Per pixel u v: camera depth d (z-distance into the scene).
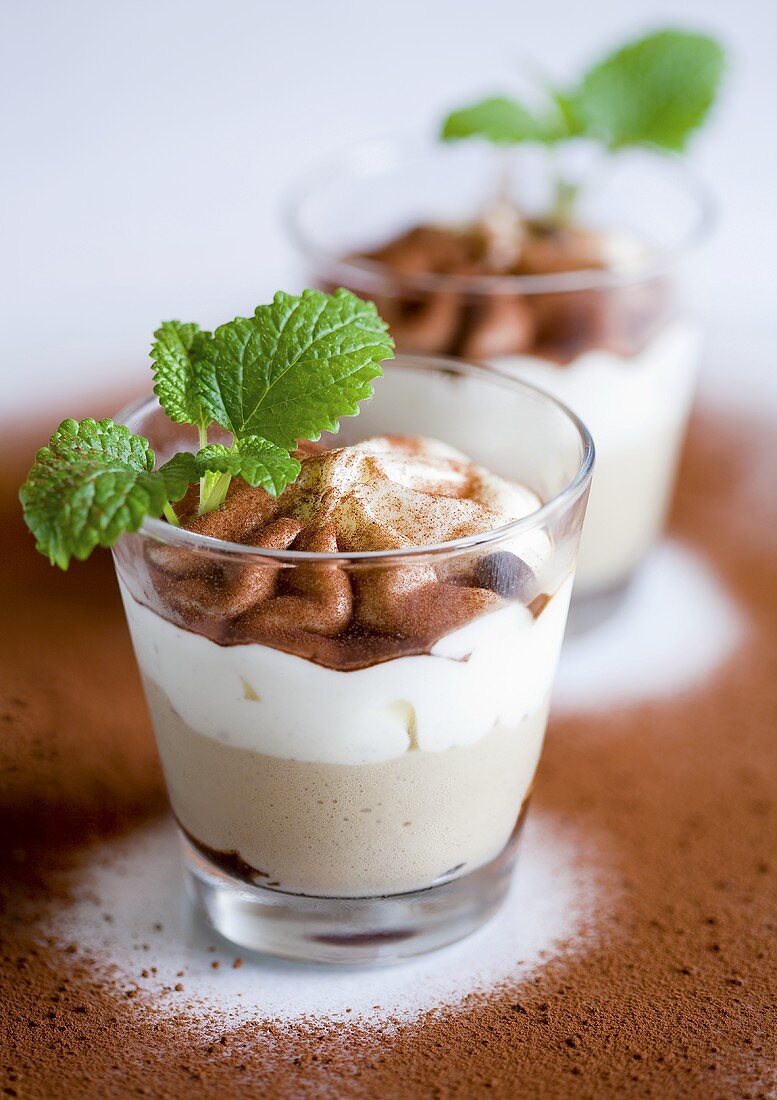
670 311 0.43
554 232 0.45
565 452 0.34
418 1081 0.33
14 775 0.40
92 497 0.31
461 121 0.45
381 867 0.34
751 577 0.47
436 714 0.32
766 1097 0.33
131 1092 0.33
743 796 0.40
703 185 0.46
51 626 0.45
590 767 0.41
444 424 0.36
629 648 0.45
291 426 0.33
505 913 0.37
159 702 0.34
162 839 0.39
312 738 0.32
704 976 0.35
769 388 0.55
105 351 0.57
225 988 0.35
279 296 0.34
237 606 0.31
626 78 0.47
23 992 0.35
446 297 0.42
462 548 0.31
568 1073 0.33
